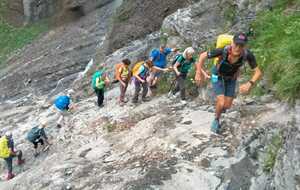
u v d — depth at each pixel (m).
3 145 13.38
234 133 9.12
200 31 14.57
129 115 12.54
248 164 8.44
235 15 13.77
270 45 11.14
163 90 13.45
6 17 35.25
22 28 34.31
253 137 8.80
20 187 10.21
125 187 8.34
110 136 11.27
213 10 14.80
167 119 10.70
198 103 11.45
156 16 19.52
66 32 29.77
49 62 25.12
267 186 8.14
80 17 32.22
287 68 9.66
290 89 9.17
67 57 25.02
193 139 9.29
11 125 18.19
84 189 8.73
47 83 23.34
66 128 13.92
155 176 8.44
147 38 18.70
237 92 10.58
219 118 9.21
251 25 12.62
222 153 8.70
